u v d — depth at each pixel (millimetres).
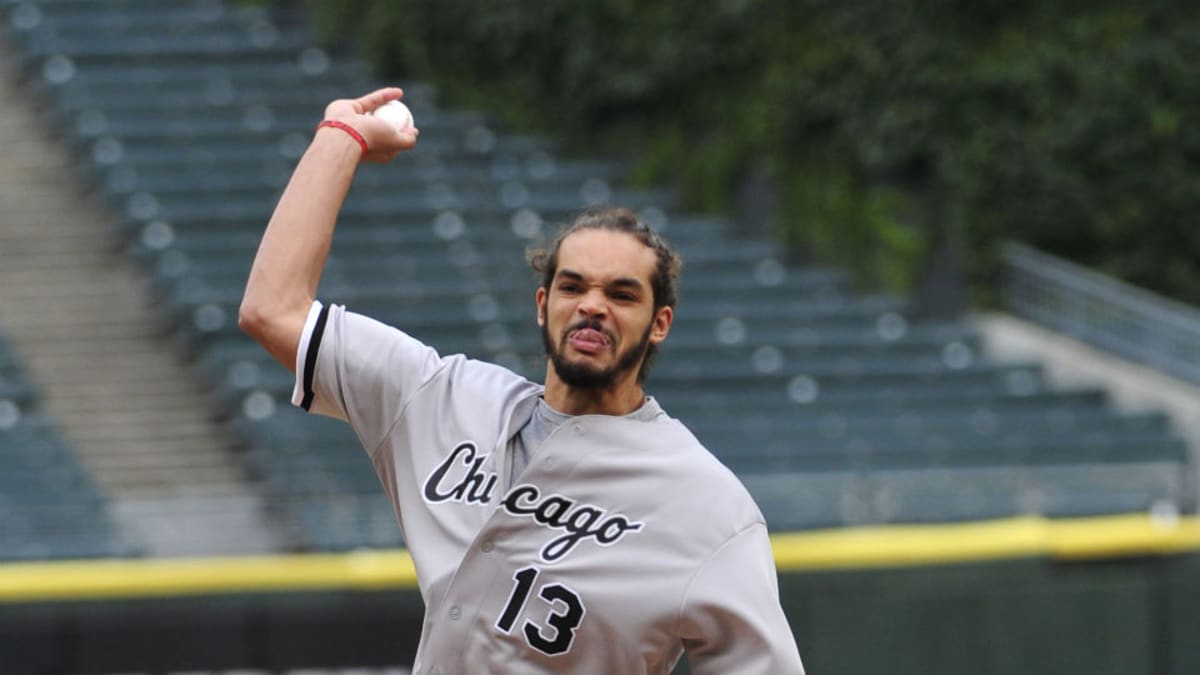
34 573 34156
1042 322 57938
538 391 9672
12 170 56531
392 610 34844
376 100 10422
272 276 9750
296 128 60000
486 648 9047
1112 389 53906
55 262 53125
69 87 59906
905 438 49625
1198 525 38688
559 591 8953
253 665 34375
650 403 9547
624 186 63875
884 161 61156
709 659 9102
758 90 63469
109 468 45750
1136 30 60531
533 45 65188
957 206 60500
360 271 54406
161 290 52062
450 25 65500
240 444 46906
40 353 49688
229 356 49406
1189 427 51625
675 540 8992
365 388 9695
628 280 9164
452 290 54000
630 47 64375
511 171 61562
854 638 36000
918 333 55750
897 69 61125
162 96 60594
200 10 65875
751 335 54375
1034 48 60750
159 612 34219
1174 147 60188
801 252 62531
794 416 50656
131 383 48844
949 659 36000
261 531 36812
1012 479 40469
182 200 55625
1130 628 36281
